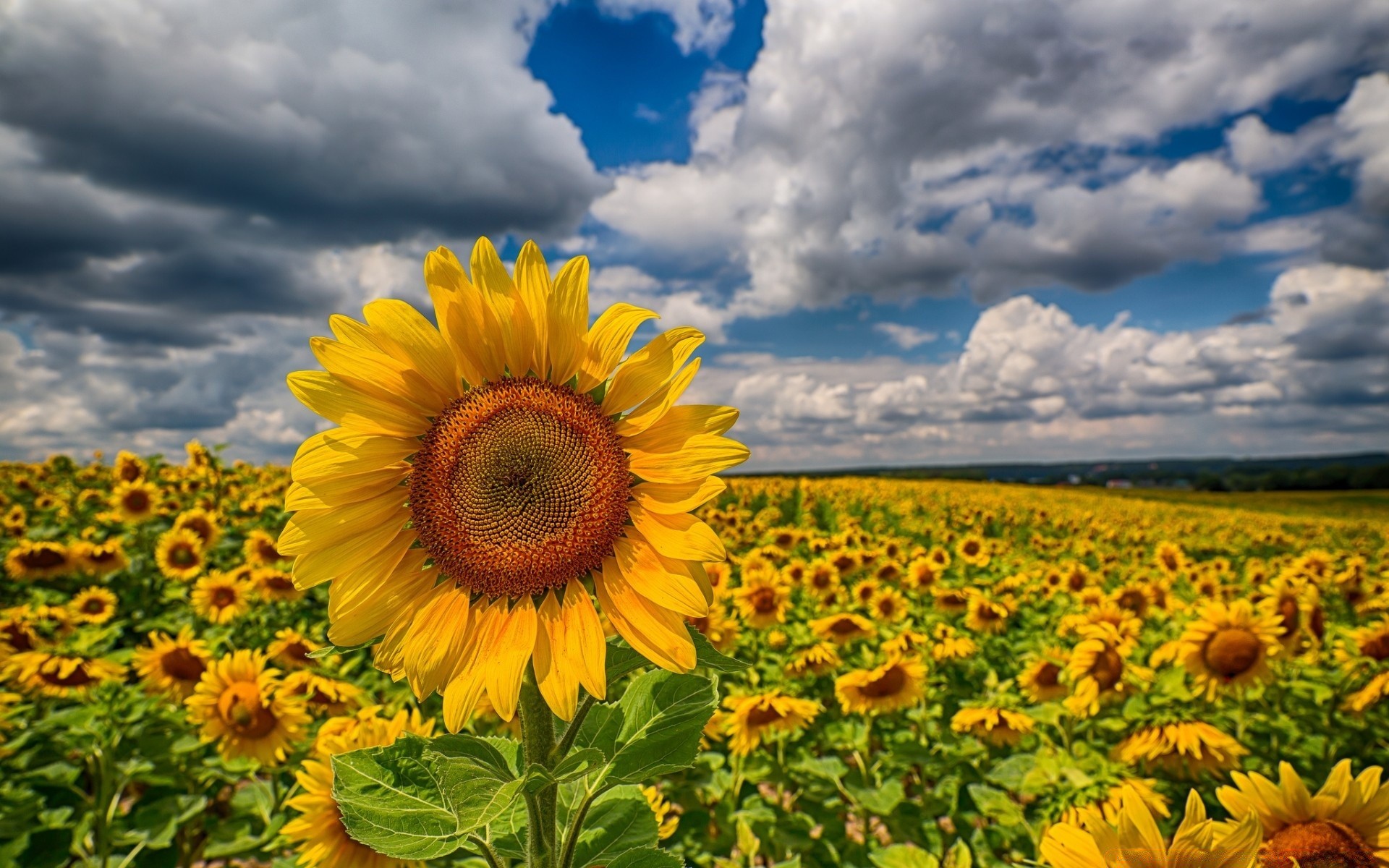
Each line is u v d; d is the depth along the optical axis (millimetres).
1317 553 10398
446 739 1489
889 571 9930
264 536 8719
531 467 1691
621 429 1744
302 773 3211
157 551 9273
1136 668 5484
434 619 1646
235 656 4719
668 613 1602
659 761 1634
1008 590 10242
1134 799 1460
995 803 4367
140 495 10977
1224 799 2016
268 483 16094
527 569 1643
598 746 1728
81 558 9164
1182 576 12195
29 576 8914
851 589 10242
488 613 1654
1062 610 9500
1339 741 5598
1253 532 23391
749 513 17500
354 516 1695
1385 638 5902
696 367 1730
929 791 5020
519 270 1812
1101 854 1457
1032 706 6066
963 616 9062
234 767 4559
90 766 4887
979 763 5352
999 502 30875
